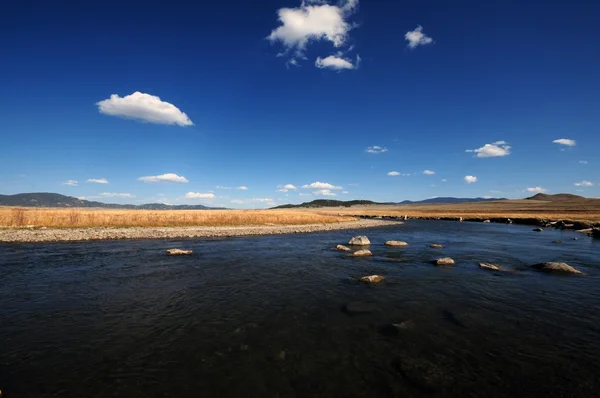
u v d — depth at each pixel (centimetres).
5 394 855
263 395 866
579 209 14500
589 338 1244
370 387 904
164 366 1012
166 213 6631
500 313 1507
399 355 1091
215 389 891
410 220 10931
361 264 2656
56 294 1762
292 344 1173
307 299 1705
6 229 4481
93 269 2389
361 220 10056
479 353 1112
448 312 1516
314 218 8638
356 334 1263
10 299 1667
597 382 940
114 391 877
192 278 2144
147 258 2844
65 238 4022
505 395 873
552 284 2028
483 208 19362
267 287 1936
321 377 955
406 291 1862
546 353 1116
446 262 2630
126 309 1534
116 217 5616
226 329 1305
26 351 1104
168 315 1459
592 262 2781
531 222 8600
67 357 1066
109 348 1133
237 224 6738
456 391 888
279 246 3772
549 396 872
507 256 3084
